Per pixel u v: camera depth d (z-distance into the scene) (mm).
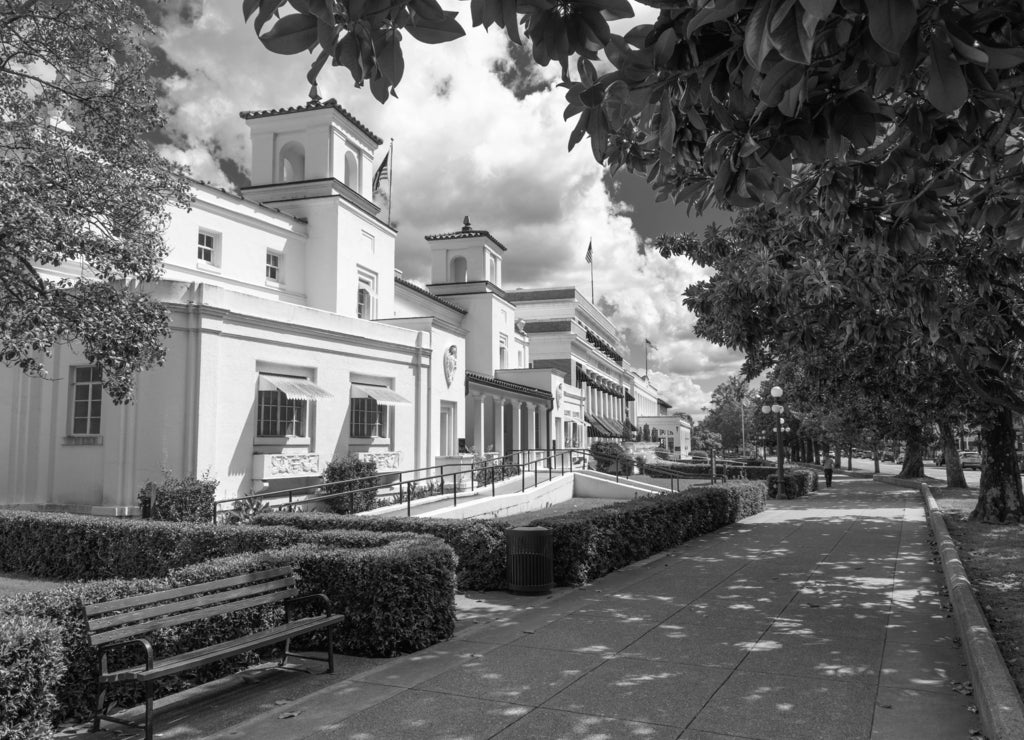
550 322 53969
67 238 10273
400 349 23672
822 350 12758
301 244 24688
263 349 18141
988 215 4363
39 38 10719
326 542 9125
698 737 4672
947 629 7555
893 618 8078
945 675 5980
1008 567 10875
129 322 11391
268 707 5391
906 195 4555
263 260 23047
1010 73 3002
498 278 41250
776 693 5527
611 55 2404
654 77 2449
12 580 11078
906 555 13031
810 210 4844
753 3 2000
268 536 9570
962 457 71625
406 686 5770
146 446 15578
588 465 39031
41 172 10328
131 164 11695
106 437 15570
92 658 5242
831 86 2426
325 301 24594
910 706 5227
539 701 5379
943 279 7289
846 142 2850
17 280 10805
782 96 2039
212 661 5266
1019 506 16906
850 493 32000
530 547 9625
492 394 33438
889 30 1560
